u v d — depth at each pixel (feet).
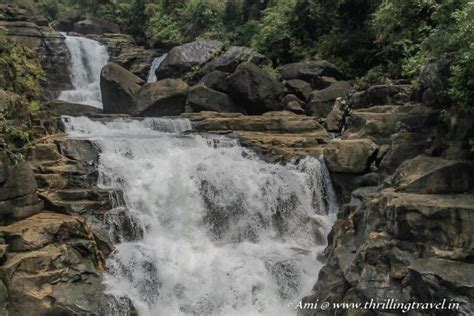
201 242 39.27
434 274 26.25
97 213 35.76
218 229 40.57
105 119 52.24
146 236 37.78
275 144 48.32
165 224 39.27
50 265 30.19
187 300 33.76
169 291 33.81
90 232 33.86
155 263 34.45
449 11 37.01
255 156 46.98
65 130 48.49
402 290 28.40
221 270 35.01
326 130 54.13
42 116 47.32
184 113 60.18
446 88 35.35
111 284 32.14
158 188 40.09
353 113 49.21
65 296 29.55
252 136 50.31
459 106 34.63
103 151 41.27
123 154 41.78
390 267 29.60
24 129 38.96
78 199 36.17
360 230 34.55
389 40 59.16
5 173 31.86
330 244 38.17
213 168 42.75
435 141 37.37
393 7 56.90
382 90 50.21
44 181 36.32
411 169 35.27
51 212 35.14
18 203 32.96
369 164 43.93
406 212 29.63
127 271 33.40
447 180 32.60
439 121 37.88
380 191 35.91
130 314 31.35
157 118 53.47
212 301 33.94
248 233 41.29
